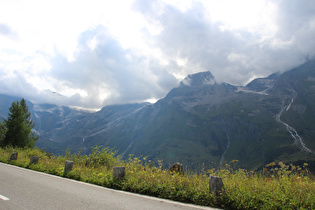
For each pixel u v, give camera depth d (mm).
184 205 5559
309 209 4703
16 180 8680
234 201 5414
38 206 5270
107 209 5121
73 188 7461
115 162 12688
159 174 8406
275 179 6656
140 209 5148
